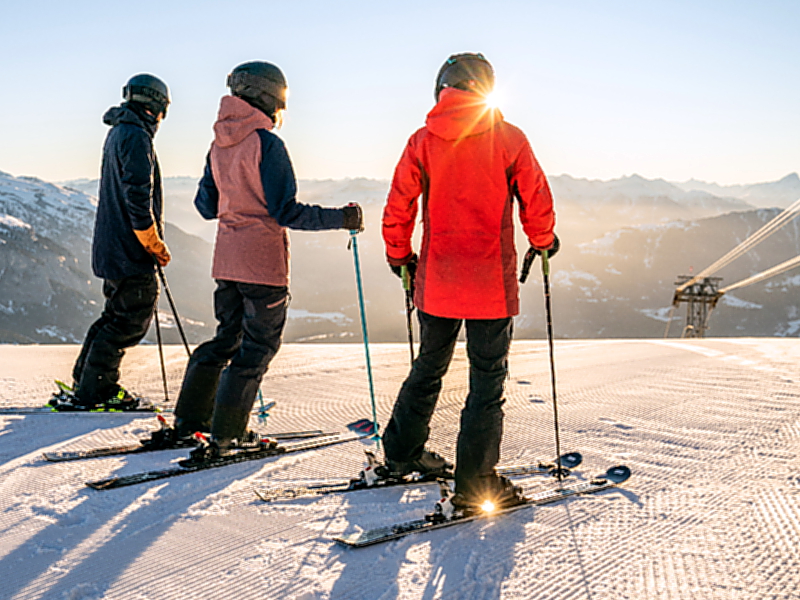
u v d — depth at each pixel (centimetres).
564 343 950
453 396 484
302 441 330
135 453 305
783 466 286
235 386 289
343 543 199
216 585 175
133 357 683
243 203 289
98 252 374
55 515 223
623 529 214
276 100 295
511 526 216
